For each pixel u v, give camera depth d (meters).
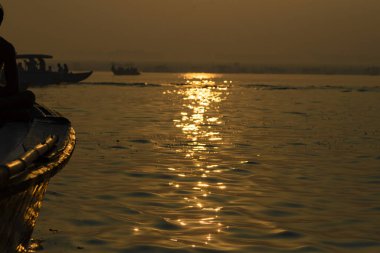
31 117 11.77
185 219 13.05
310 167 19.61
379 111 46.41
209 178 17.61
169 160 20.67
